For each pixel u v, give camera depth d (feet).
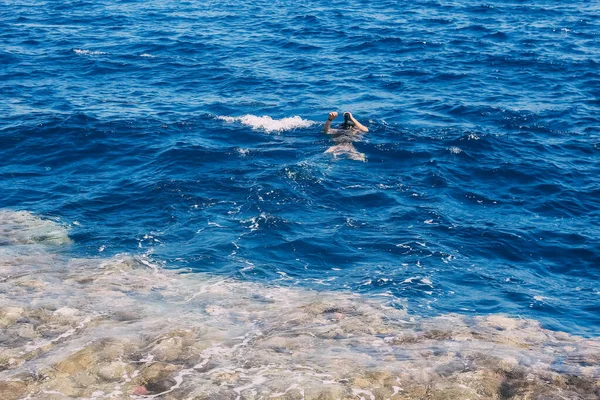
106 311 40.68
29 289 43.19
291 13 130.21
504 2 139.95
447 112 79.51
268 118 75.92
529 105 82.48
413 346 37.76
